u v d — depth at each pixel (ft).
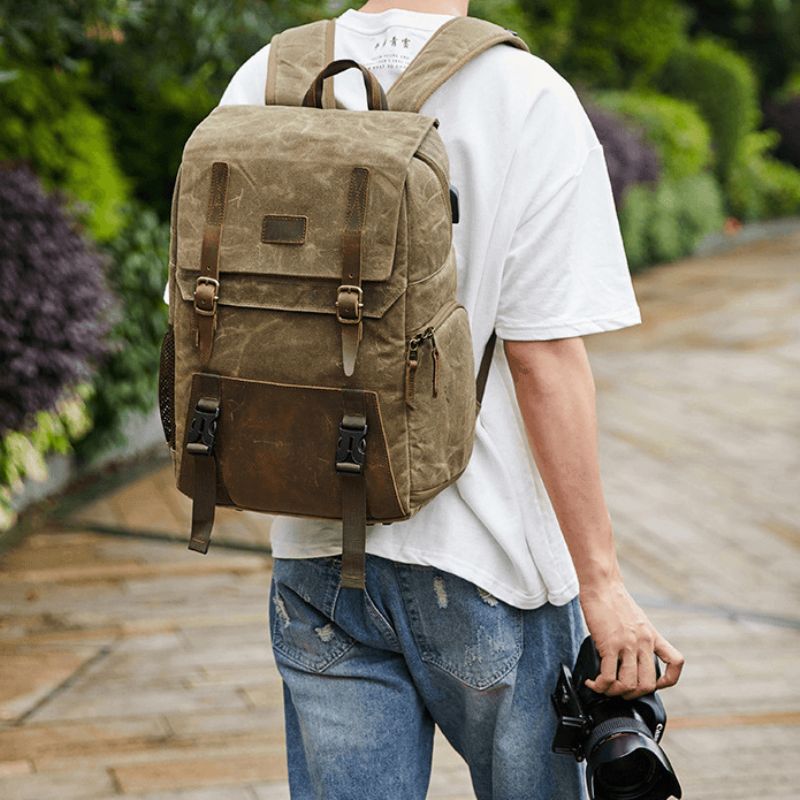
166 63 33.12
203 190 7.35
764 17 101.91
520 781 8.38
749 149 91.81
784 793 16.20
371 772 8.34
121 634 20.80
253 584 23.24
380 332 7.14
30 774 16.14
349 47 8.24
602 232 7.96
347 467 7.23
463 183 7.82
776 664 20.36
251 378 7.31
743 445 34.96
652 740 7.52
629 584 24.00
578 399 7.79
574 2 77.71
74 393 26.07
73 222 26.48
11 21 26.27
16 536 25.64
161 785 15.94
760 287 64.18
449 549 7.98
